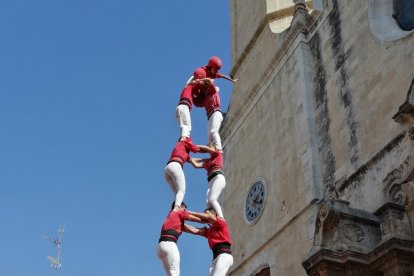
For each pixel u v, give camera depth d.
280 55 28.53
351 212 16.61
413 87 18.41
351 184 21.03
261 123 29.08
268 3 31.48
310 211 22.55
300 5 27.86
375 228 16.55
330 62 24.70
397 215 16.22
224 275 10.10
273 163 26.83
